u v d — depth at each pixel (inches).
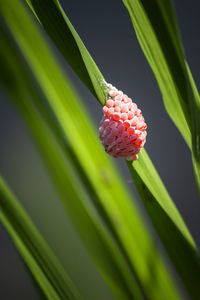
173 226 14.6
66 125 15.7
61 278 14.6
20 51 15.1
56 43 14.2
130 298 15.2
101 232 15.5
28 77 14.8
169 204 14.6
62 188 15.5
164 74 13.9
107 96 14.4
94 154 15.9
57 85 15.5
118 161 31.2
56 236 22.8
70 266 18.3
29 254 14.6
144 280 15.2
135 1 13.4
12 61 14.7
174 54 13.6
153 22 13.5
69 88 15.6
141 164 14.5
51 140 15.5
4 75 14.7
